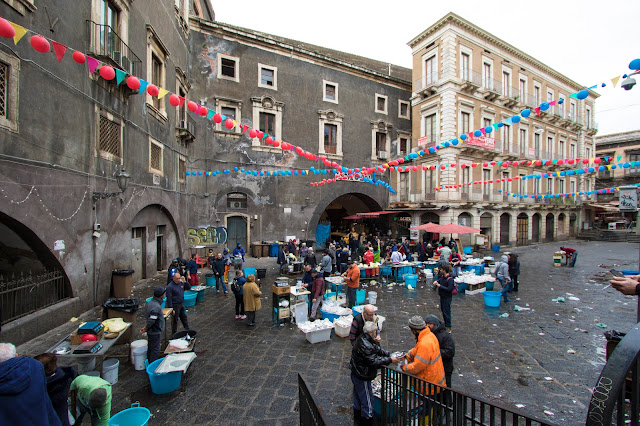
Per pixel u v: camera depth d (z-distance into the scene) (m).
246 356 5.95
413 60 24.89
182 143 15.86
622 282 2.06
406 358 3.92
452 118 21.67
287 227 20.31
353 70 23.25
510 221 25.78
